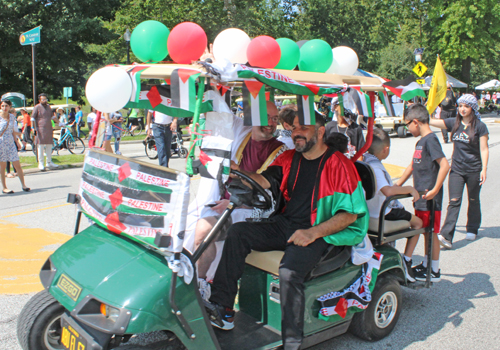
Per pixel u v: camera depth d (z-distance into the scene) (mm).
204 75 2268
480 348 3211
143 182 2357
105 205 2584
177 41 2701
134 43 2924
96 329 2176
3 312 3531
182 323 2258
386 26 30719
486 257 5113
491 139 16688
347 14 29422
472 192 5535
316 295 2824
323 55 3031
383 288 3215
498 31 29453
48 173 10727
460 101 5223
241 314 3062
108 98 2482
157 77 2668
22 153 14719
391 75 30656
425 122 4215
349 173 2936
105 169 2617
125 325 2125
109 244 2529
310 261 2730
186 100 2334
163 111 3139
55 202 7418
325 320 2850
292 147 3846
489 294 4145
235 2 22938
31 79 27531
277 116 3592
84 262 2447
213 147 2383
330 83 2939
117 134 11297
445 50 29594
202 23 22484
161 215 2266
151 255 2377
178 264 2203
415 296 4109
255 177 3205
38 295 2658
